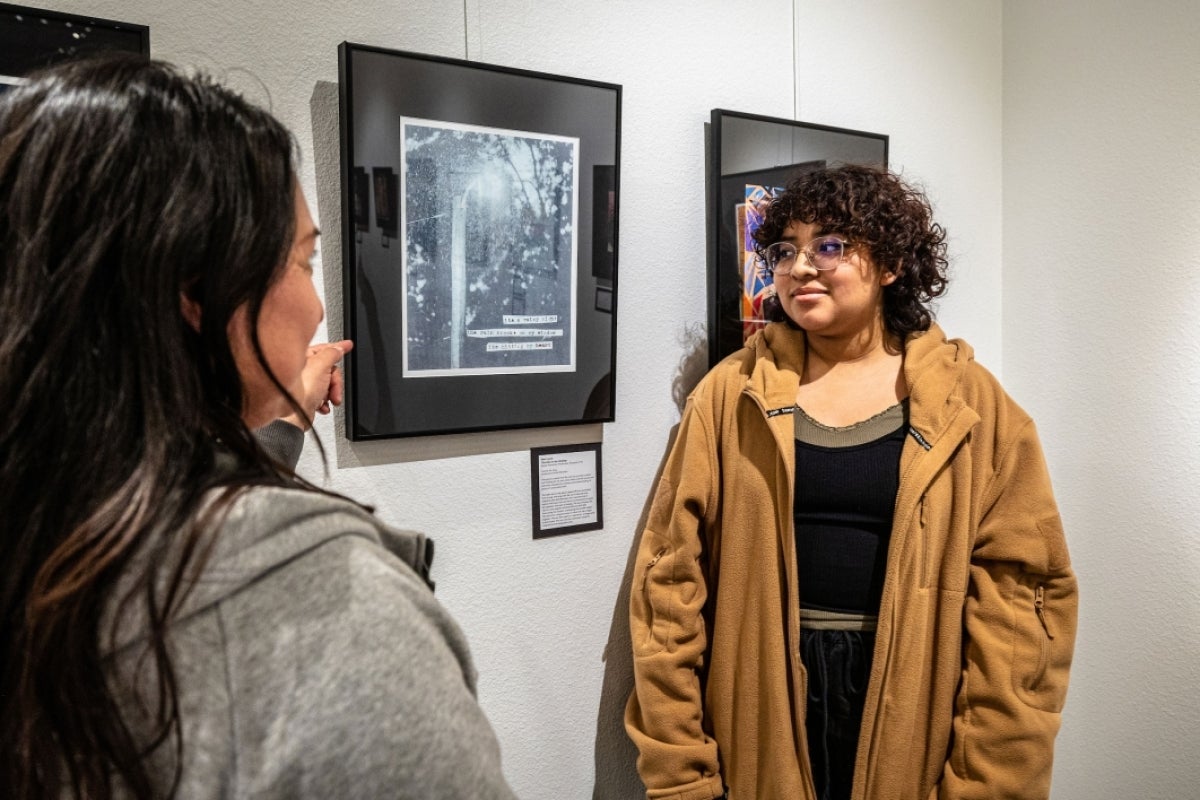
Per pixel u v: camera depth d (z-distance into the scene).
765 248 1.42
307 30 1.22
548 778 1.51
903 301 1.39
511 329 1.39
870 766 1.25
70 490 0.45
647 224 1.56
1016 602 1.30
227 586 0.45
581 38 1.46
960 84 1.98
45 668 0.43
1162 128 1.74
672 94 1.57
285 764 0.44
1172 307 1.74
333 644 0.46
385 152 1.25
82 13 1.07
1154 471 1.78
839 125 1.80
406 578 0.52
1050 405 1.98
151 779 0.45
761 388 1.35
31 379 0.44
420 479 1.35
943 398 1.28
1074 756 1.96
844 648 1.30
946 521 1.28
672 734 1.36
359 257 1.24
